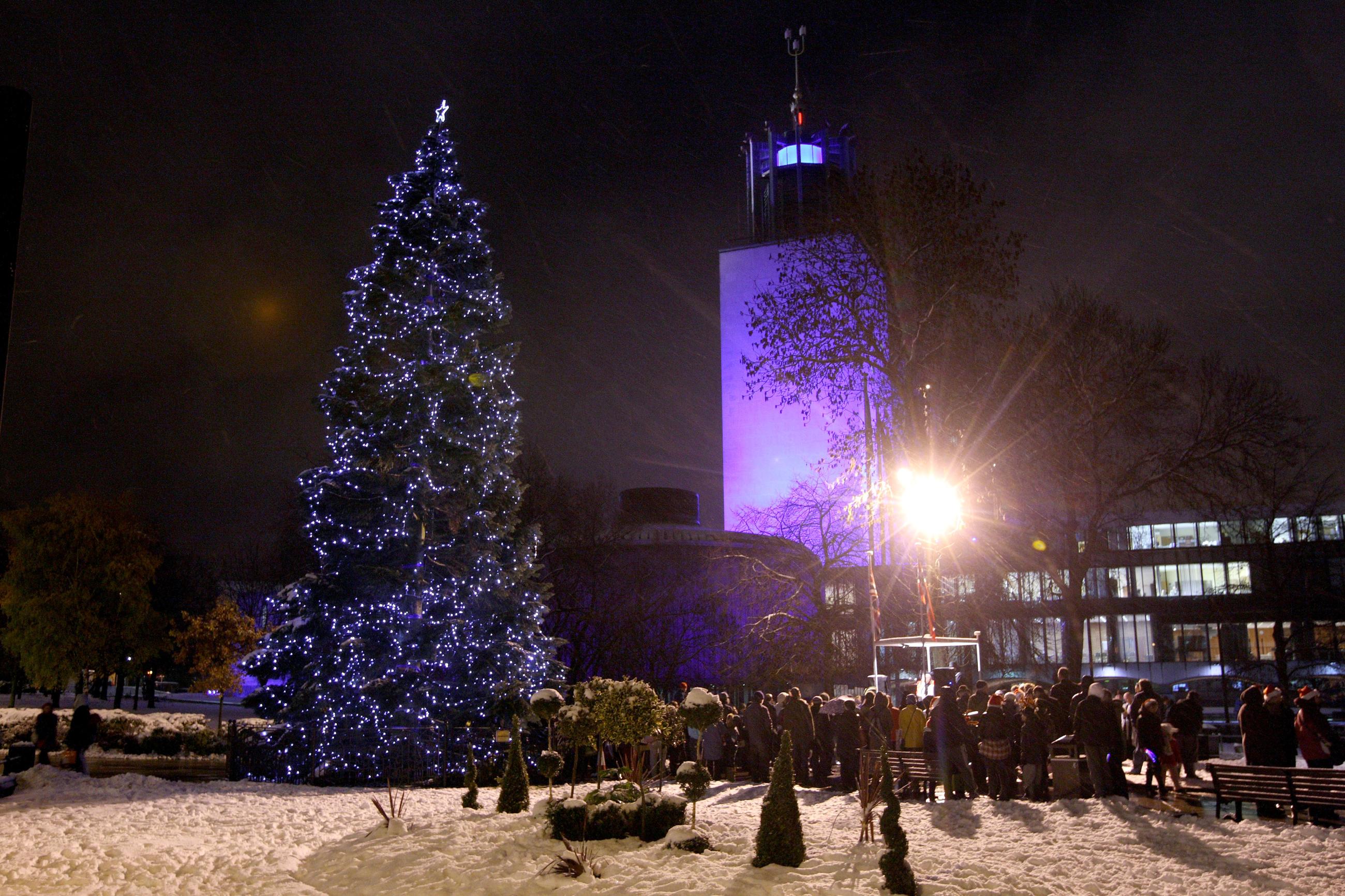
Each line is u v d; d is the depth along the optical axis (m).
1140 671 67.50
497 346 26.92
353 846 12.65
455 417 25.66
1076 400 33.22
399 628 24.28
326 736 23.59
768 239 67.62
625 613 45.12
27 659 48.25
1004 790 16.53
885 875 9.47
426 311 25.84
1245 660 50.84
